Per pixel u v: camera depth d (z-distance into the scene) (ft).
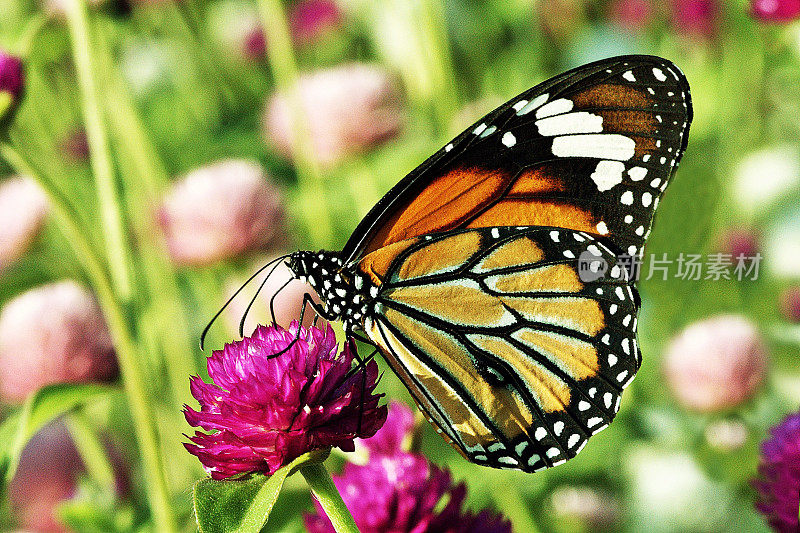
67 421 1.46
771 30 1.48
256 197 1.52
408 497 1.18
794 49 1.48
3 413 1.50
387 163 1.56
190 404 1.48
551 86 1.19
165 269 1.53
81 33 1.33
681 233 1.37
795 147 1.57
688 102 1.18
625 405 1.44
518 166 1.20
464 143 1.20
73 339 1.43
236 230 1.50
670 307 1.42
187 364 1.52
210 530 1.10
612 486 1.43
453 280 1.20
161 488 1.27
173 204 1.52
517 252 1.20
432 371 1.20
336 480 1.20
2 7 1.72
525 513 1.36
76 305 1.45
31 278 1.39
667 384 1.44
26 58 1.30
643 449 1.44
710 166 1.49
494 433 1.21
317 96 1.59
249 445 1.12
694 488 1.41
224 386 1.14
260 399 1.13
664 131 1.18
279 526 1.26
